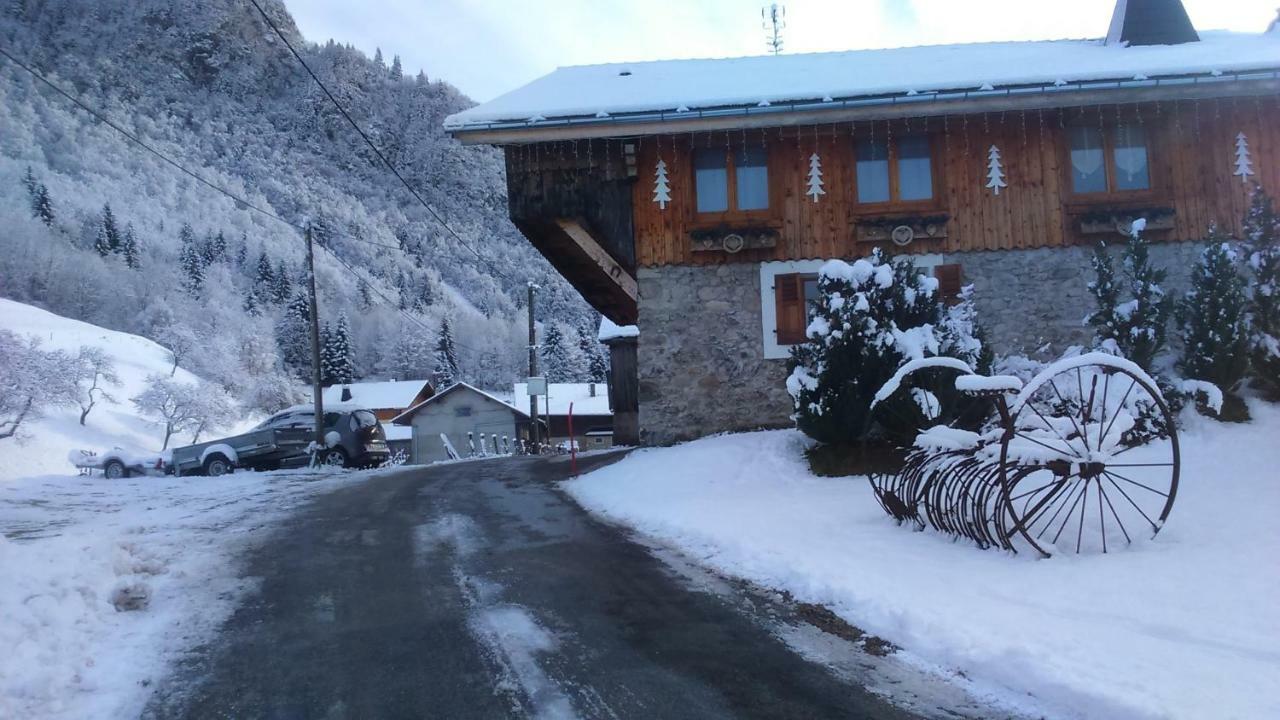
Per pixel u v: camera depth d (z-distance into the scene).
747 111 14.26
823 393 11.17
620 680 4.30
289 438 23.09
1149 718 3.43
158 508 11.38
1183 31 16.91
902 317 11.00
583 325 103.44
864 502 9.01
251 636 5.15
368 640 5.05
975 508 6.64
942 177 14.99
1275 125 14.65
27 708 3.93
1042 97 14.09
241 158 136.00
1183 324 12.04
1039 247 14.83
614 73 17.75
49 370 53.66
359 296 111.44
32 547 5.89
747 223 15.16
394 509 10.66
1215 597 4.92
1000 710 3.83
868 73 15.80
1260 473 8.77
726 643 4.91
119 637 5.07
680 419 15.11
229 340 88.00
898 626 4.98
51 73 180.00
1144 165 14.88
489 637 5.06
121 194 148.00
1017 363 12.14
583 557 7.37
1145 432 10.95
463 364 97.12
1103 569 5.68
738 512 8.77
